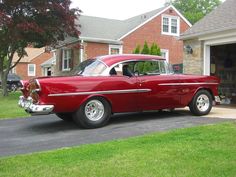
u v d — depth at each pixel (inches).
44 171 211.2
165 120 371.6
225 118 374.0
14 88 1429.6
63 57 1197.1
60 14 862.5
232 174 197.2
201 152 238.7
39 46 927.7
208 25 561.6
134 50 1061.1
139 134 307.9
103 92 343.3
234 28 491.2
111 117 402.3
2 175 206.2
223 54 615.5
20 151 268.4
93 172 206.8
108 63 356.5
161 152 241.6
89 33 1106.7
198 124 340.5
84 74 354.0
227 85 614.2
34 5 824.9
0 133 343.9
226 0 653.3
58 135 320.5
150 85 365.4
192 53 588.4
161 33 1187.9
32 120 420.5
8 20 781.9
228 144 257.0
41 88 317.1
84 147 263.3
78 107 335.3
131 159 228.2
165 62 382.9
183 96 386.0
